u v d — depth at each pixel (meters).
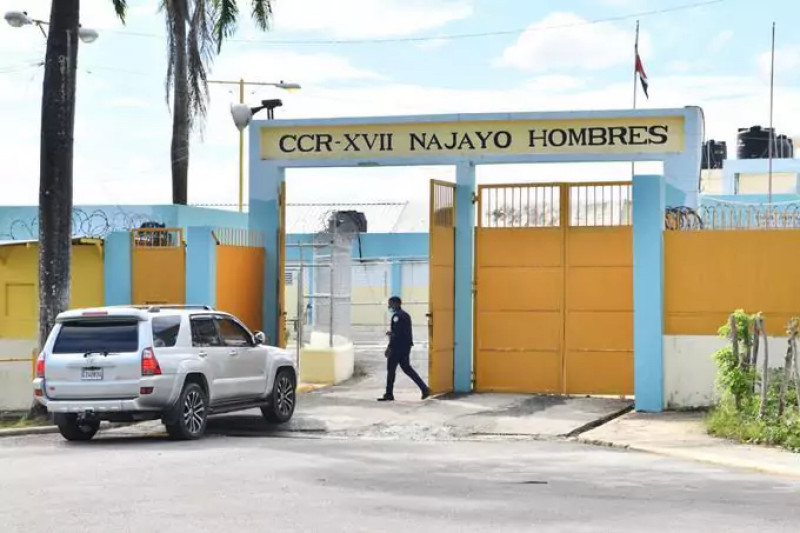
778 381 16.31
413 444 15.79
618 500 10.52
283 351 18.77
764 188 46.75
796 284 18.47
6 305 23.14
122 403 15.54
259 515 9.62
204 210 31.36
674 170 20.75
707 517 9.58
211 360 16.72
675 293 18.97
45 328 18.88
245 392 17.45
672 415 18.39
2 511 9.91
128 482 11.66
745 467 13.16
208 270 20.80
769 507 10.16
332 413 19.09
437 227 20.77
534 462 13.62
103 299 22.12
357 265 43.06
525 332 21.20
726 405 16.58
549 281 21.06
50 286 18.86
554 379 21.03
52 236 18.91
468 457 14.16
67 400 15.70
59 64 18.91
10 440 16.59
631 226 20.59
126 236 22.12
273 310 22.86
